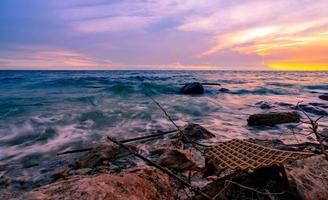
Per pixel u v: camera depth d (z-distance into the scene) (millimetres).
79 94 21891
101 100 18266
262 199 2939
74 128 9906
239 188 3182
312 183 2816
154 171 3617
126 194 2443
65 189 2309
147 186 2914
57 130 9578
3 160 6426
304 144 5852
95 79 42688
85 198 2162
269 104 15625
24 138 8539
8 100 17875
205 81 44250
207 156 4066
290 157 3293
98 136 8734
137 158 6156
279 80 50375
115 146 6301
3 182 4973
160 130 9477
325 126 9789
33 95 21172
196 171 4898
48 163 6188
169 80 45250
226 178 3451
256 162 3367
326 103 15281
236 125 10273
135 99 19094
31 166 5988
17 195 2301
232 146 4203
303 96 21750
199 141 7492
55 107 14922
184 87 24047
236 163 3498
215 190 3246
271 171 3275
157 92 24078
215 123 10742
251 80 50000
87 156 6031
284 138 7852
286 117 10133
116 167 5609
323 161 3174
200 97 20734
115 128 9906
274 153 3543
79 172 5266
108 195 2279
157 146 7035
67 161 6270
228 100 18906
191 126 8328
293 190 2824
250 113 13398
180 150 5184
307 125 9750
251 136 8320
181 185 4043
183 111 14055
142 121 11250
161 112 13547
